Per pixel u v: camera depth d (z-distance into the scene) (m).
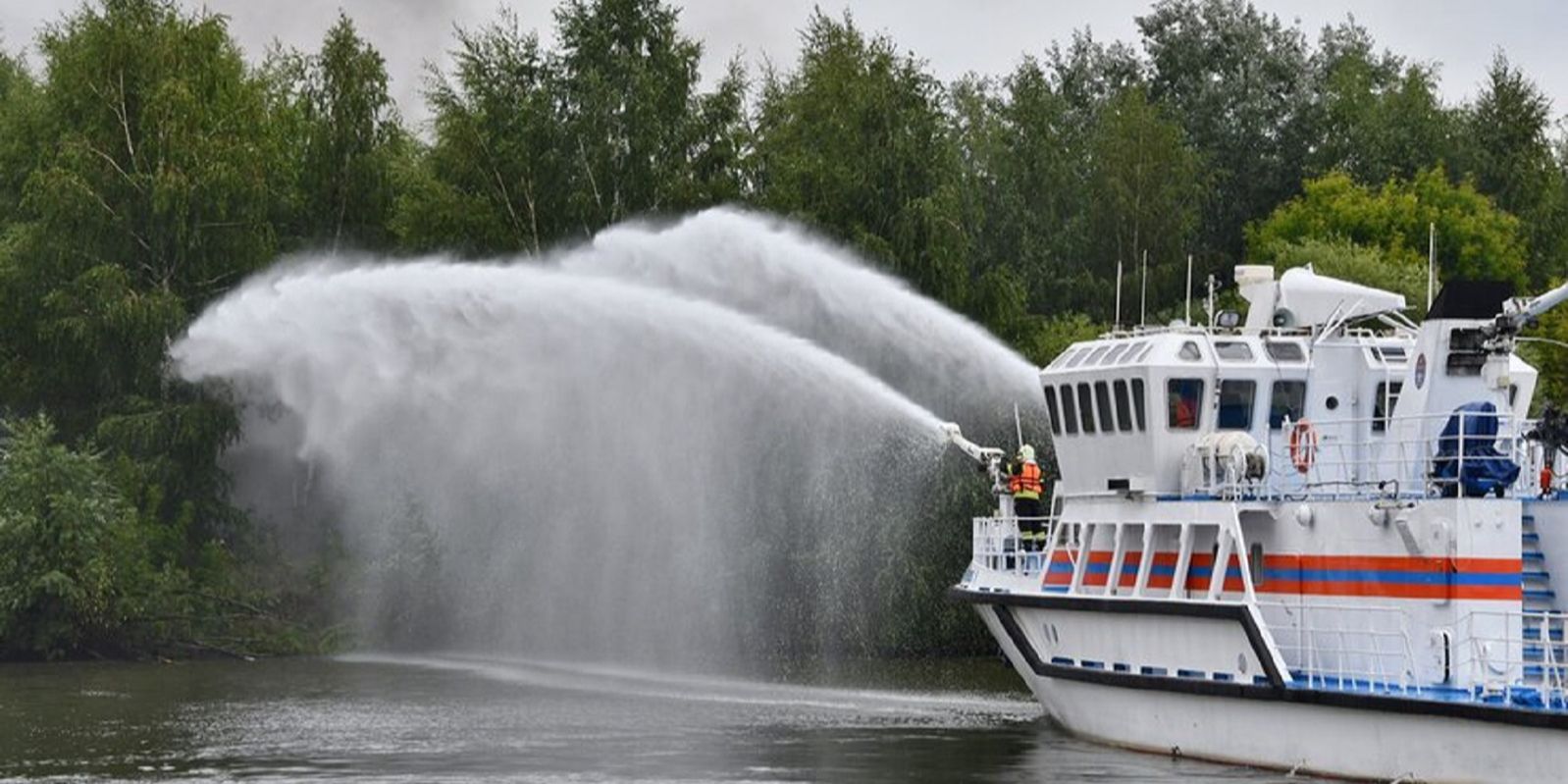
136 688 74.19
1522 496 45.91
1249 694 46.44
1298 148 141.50
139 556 86.81
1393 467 47.59
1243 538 48.19
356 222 102.44
